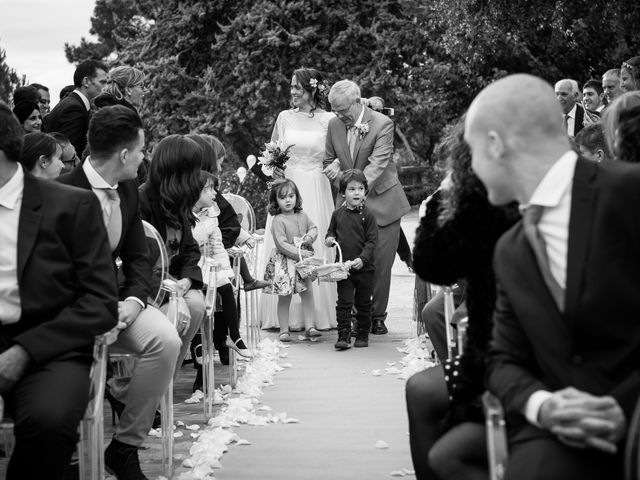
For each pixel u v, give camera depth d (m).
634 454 1.91
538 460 2.13
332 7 22.62
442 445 2.67
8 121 3.19
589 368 2.13
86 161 3.85
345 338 7.15
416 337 7.54
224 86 23.16
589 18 17.03
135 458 3.80
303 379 6.11
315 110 8.10
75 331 3.13
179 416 5.17
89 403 3.15
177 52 23.59
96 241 3.28
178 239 4.72
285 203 7.55
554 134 2.24
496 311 2.41
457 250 2.77
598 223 2.12
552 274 2.20
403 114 23.11
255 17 22.16
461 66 20.39
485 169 2.27
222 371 6.48
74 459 4.07
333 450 4.41
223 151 6.40
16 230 3.21
